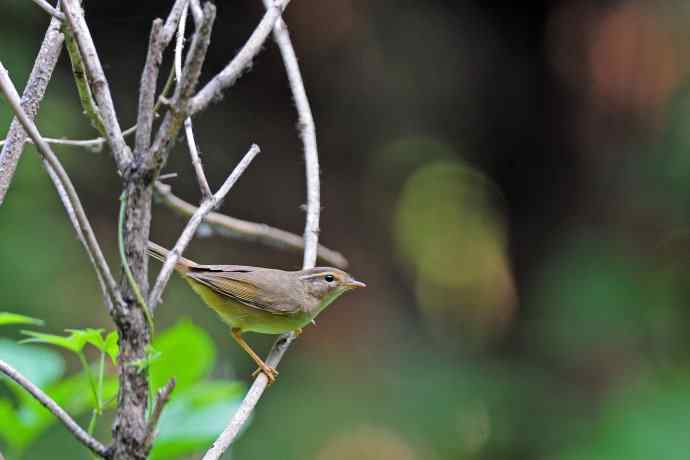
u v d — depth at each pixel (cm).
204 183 397
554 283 1591
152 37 324
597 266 1572
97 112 347
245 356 1412
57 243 1258
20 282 1205
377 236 1725
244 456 1336
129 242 320
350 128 1691
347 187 1703
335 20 1638
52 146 1265
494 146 1795
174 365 484
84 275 1282
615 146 1700
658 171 1535
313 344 1577
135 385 315
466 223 1795
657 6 1628
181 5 351
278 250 1570
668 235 1563
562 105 1762
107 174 1389
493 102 1764
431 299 1753
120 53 1500
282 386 1445
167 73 1412
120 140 340
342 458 1369
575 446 1319
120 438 312
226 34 1535
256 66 1591
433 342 1677
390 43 1677
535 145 1789
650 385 1343
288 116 1627
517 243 1805
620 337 1512
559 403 1496
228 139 1573
